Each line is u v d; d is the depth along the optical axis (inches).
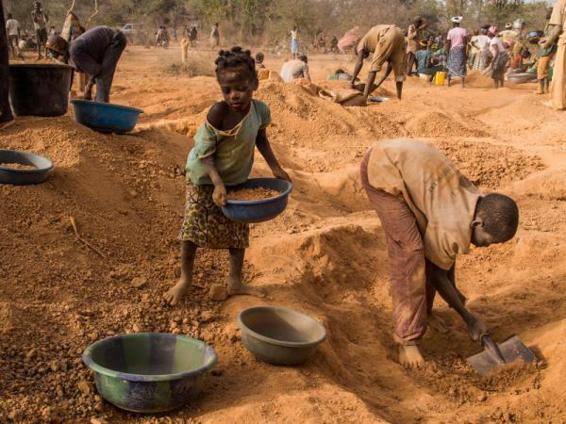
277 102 451.5
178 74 904.9
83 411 136.5
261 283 204.4
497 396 167.8
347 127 446.9
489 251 248.7
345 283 221.6
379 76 829.8
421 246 172.6
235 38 1539.1
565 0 543.2
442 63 853.8
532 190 329.1
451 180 169.9
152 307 179.0
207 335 171.5
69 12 539.2
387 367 174.9
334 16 1612.9
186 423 136.6
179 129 374.6
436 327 197.3
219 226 181.3
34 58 966.4
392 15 1616.6
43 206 203.5
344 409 141.0
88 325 164.2
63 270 181.9
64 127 251.3
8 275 172.2
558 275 227.5
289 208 274.7
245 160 179.2
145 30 1697.8
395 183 171.5
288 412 137.1
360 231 250.8
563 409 157.6
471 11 1679.4
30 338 154.2
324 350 167.0
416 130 474.3
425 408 156.6
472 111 583.8
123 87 649.0
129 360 148.9
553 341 182.2
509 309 208.4
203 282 199.9
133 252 205.9
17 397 135.6
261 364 158.2
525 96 618.2
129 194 234.2
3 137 238.7
